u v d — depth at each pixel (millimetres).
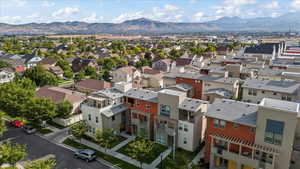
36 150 34281
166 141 35188
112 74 80500
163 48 186750
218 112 29250
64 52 161250
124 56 139125
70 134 39500
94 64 106250
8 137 38562
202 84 47000
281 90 37781
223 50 137375
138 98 37656
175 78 52469
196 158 31766
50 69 87250
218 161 28719
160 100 34781
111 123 37188
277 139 23969
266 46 88812
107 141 32562
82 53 156750
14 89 43188
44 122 42344
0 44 194000
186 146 34000
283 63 62344
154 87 68375
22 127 42000
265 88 39312
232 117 27625
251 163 24781
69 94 49125
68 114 43844
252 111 28094
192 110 31625
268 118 24156
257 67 61156
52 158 32094
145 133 36938
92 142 37031
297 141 26312
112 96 38938
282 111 23094
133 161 31469
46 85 58312
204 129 35906
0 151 26531
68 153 33688
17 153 25797
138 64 107938
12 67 93750
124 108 39250
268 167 23938
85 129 35969
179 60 98500
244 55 83375
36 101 39594
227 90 44281
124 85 41500
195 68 67812
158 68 99312
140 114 37688
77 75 80250
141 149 28484
